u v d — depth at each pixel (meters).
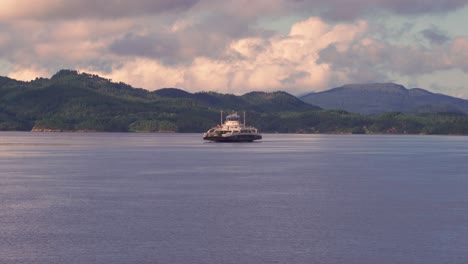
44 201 122.25
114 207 114.38
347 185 154.75
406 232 92.00
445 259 76.69
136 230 92.44
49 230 92.44
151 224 97.12
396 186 153.38
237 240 85.88
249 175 182.12
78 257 76.75
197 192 137.75
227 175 181.50
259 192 138.25
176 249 80.75
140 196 130.25
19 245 82.81
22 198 126.88
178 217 103.56
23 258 76.38
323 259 76.44
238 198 127.50
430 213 109.19
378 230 93.44
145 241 85.12
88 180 165.00
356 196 132.25
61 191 139.25
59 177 173.88
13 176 177.00
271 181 164.00
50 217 103.50
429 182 164.00
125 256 77.19
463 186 154.25
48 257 76.81
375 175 185.50
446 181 167.12
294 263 74.56
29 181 162.25
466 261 75.81
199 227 94.94
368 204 120.06
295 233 90.81
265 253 79.06
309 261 75.50
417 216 105.94
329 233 91.00
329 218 103.38
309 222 99.56
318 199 126.94
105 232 90.94
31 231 91.69
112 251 79.62
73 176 177.00
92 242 84.44
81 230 92.31
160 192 137.50
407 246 83.12
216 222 99.12
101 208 113.06
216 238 87.19
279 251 80.06
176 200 124.00
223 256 77.38
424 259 76.69
